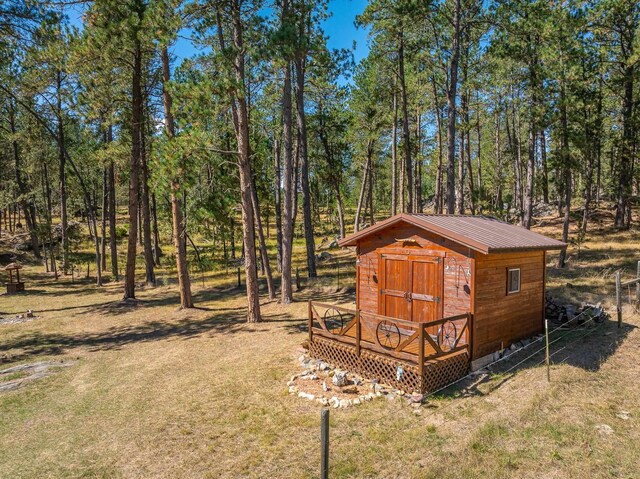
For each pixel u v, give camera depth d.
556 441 6.34
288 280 17.94
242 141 14.52
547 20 17.73
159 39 13.99
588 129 21.97
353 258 29.88
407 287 10.64
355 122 30.33
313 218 48.75
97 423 7.96
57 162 34.34
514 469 5.74
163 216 36.00
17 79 20.44
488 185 43.34
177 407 8.36
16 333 15.59
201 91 12.93
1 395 9.64
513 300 10.52
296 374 9.61
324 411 5.29
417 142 32.09
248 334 13.53
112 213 30.08
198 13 15.03
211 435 7.13
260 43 13.01
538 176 40.16
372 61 25.47
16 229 46.44
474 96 32.47
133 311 18.73
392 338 10.34
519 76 20.89
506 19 17.95
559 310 12.53
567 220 19.73
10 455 6.97
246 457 6.40
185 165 13.55
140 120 20.92
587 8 20.25
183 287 18.30
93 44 16.23
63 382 10.42
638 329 11.51
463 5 18.81
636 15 22.91
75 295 23.83
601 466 5.70
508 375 8.88
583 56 19.06
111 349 13.19
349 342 9.67
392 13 19.55
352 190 65.69
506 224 13.01
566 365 9.26
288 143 17.88
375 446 6.48
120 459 6.60
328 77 23.91
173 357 11.80
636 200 30.27
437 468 5.80
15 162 35.16
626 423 6.79
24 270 34.09
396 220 10.36
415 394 8.02
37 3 15.40
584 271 18.48
